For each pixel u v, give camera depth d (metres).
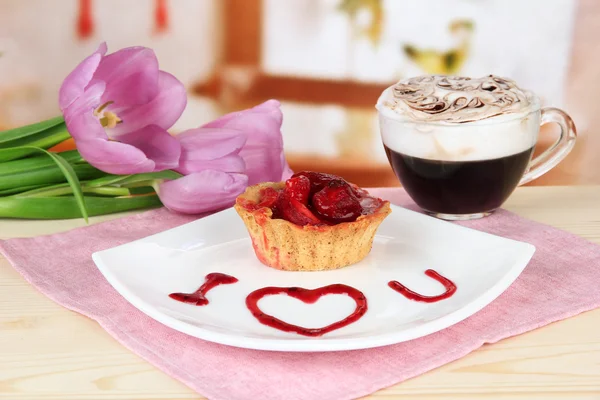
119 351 0.56
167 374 0.55
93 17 1.19
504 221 0.70
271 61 1.23
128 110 0.71
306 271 0.63
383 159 1.21
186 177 0.69
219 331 0.56
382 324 0.57
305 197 0.63
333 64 1.23
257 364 0.55
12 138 0.71
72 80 0.67
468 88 0.68
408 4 1.21
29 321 0.59
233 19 1.20
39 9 1.17
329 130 1.23
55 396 0.53
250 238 0.66
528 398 0.53
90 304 0.60
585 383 0.54
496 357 0.56
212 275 0.62
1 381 0.54
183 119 1.25
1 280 0.63
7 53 1.18
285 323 0.57
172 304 0.59
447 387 0.54
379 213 0.63
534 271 0.63
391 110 0.68
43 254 0.66
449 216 0.70
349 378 0.54
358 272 0.62
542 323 0.58
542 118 0.71
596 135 1.21
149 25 1.21
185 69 1.23
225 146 0.71
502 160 0.66
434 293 0.60
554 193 0.75
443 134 0.66
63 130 0.73
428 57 1.24
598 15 1.20
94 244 0.67
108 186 0.72
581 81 1.23
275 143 0.73
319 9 1.20
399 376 0.54
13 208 0.69
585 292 0.61
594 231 0.69
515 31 1.22
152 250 0.63
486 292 0.58
